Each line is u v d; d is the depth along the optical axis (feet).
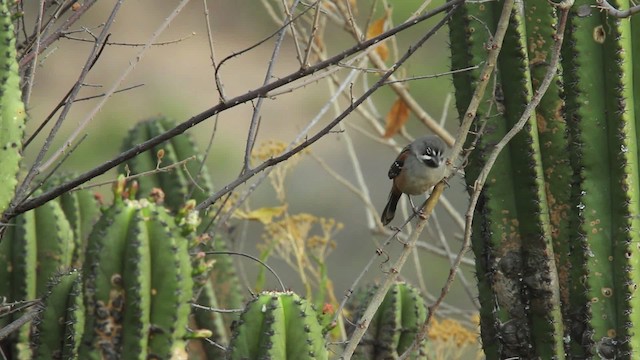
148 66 84.48
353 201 77.05
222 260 44.52
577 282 32.96
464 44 33.91
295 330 27.61
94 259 26.76
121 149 44.52
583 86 32.19
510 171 33.58
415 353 37.27
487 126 33.55
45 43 34.83
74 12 36.60
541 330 33.50
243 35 80.43
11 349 36.14
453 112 87.35
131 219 26.89
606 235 32.17
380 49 51.65
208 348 42.45
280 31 34.91
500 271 33.76
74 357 29.68
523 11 34.09
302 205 76.18
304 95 82.53
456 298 70.69
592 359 32.30
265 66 81.51
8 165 30.68
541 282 33.35
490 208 33.58
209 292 42.55
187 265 27.07
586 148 32.24
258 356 27.45
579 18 32.24
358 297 39.78
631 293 31.81
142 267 26.45
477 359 46.65
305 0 47.42
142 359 26.50
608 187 32.22
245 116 85.51
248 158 35.32
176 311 26.68
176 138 44.45
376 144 81.00
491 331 34.45
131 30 80.94
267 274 65.57
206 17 33.76
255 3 79.20
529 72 33.47
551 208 33.88
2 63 30.76
